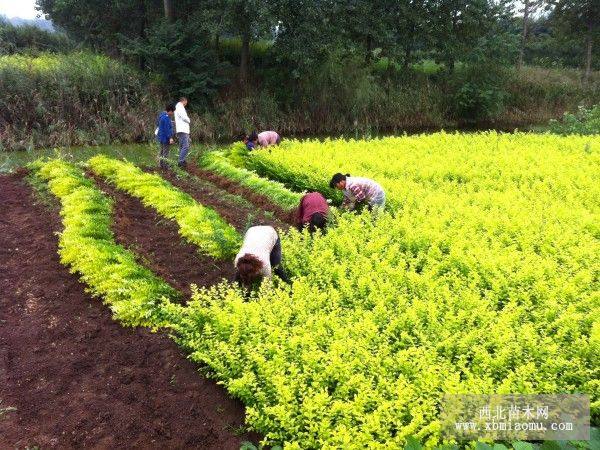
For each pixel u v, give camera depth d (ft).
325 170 44.60
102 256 27.45
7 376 20.16
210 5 88.22
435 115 109.09
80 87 78.89
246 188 43.55
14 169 51.57
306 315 21.52
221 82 89.61
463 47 110.93
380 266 26.25
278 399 16.75
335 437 14.94
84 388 19.57
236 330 20.11
